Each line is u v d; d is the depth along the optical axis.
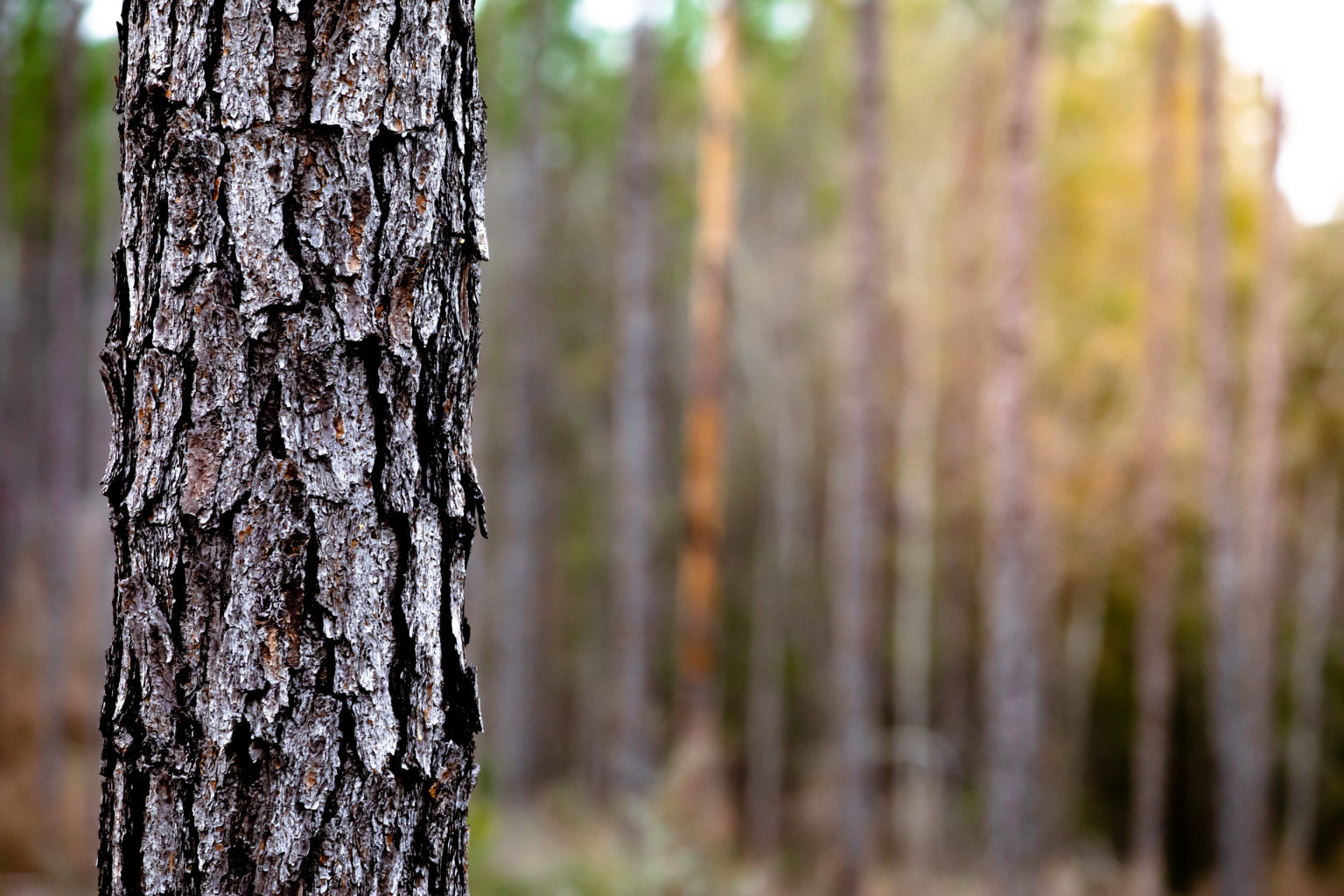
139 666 1.00
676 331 17.84
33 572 13.30
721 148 9.99
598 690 17.95
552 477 17.77
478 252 1.10
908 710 15.13
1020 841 9.11
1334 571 16.06
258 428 0.99
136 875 0.99
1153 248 11.33
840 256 14.58
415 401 1.03
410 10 1.03
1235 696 11.07
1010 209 8.75
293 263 0.99
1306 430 14.04
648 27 9.50
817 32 14.34
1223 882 11.14
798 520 16.69
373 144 1.01
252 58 0.99
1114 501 14.64
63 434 10.38
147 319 1.01
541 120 13.53
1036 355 13.70
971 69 12.98
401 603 1.02
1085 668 15.49
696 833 8.55
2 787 10.04
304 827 0.99
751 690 16.48
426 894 1.03
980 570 15.27
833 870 10.87
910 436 14.30
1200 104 10.73
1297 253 13.27
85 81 11.30
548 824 10.16
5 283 13.86
